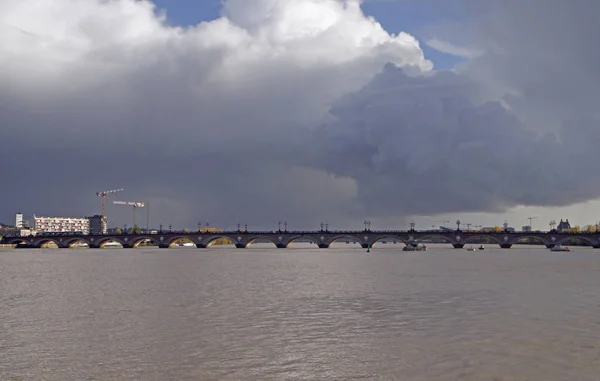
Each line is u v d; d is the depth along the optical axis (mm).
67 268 139250
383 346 41312
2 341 43531
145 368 35719
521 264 156250
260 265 155000
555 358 37375
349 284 90562
